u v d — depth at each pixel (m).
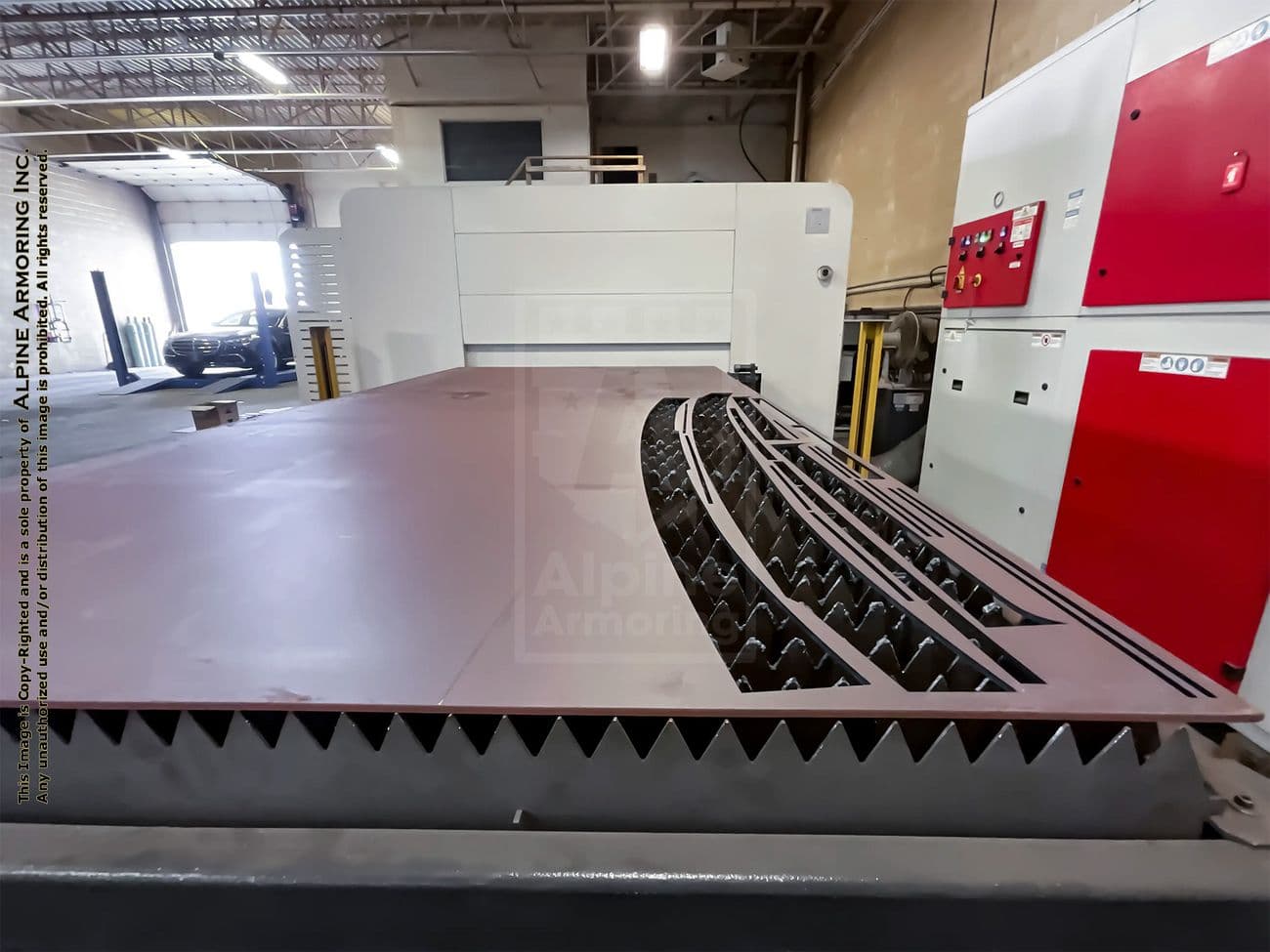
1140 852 0.33
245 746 0.36
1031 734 0.38
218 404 1.31
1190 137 1.12
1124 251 1.29
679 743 0.35
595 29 5.06
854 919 0.32
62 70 5.95
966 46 2.92
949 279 2.03
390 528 0.62
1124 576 1.31
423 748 0.36
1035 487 1.60
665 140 6.53
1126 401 1.29
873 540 0.58
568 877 0.32
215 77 6.09
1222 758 0.40
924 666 0.40
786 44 5.41
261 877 0.32
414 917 0.33
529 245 2.10
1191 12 1.11
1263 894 0.31
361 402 1.41
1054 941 0.32
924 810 0.35
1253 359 1.02
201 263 10.16
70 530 0.62
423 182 5.42
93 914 0.34
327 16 4.79
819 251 2.09
